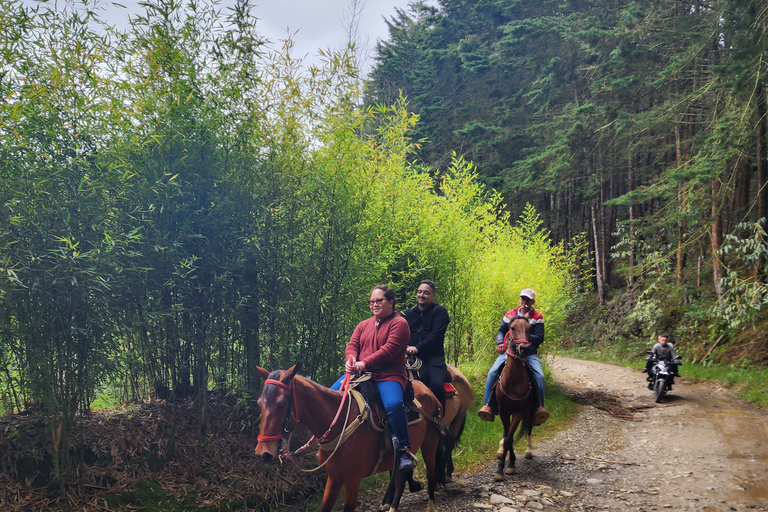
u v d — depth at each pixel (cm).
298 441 504
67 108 382
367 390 389
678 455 657
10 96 359
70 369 382
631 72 1582
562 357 1927
